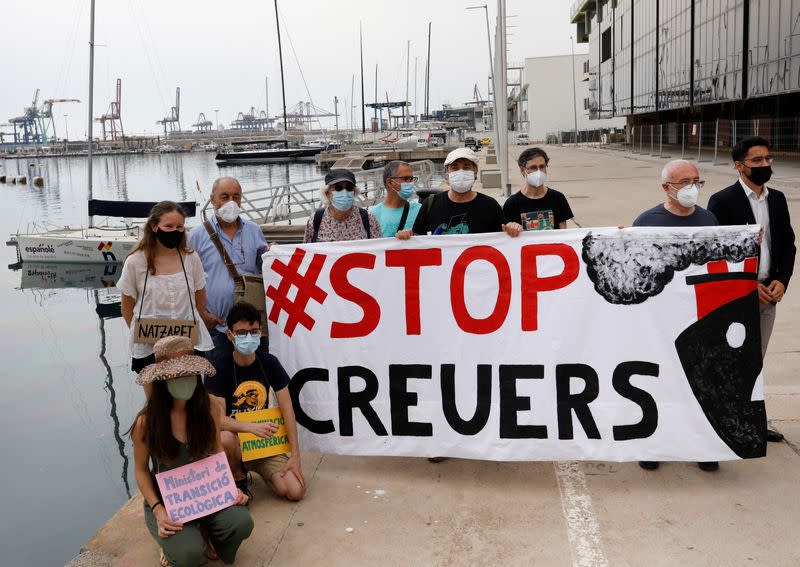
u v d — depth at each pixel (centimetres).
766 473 426
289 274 471
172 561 345
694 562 340
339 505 414
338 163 4456
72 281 1931
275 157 9000
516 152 6031
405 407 457
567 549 357
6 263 2198
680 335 422
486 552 358
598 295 430
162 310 434
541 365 438
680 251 420
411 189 561
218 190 494
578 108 10300
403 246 454
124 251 2116
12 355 1206
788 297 827
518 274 440
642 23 5228
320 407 468
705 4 3678
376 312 459
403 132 8725
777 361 620
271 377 432
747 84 3138
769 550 347
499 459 441
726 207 446
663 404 424
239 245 507
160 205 427
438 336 452
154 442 344
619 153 4978
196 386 350
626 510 391
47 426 876
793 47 2636
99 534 398
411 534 379
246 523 348
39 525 616
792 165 2614
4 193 5597
